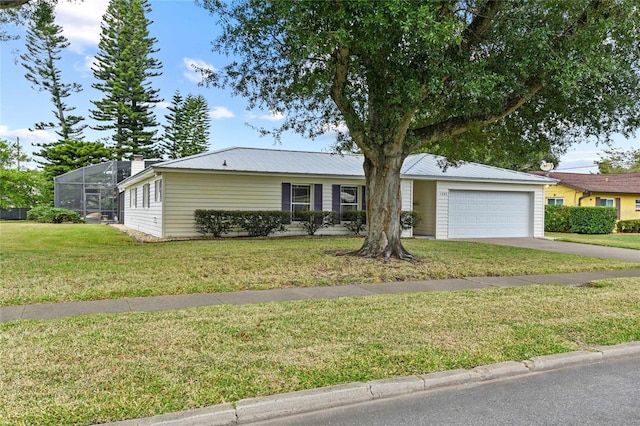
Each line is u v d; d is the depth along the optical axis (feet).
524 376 13.21
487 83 25.80
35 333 15.25
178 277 26.12
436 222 60.54
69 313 18.39
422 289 24.88
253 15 29.73
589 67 25.90
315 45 23.54
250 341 14.74
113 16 126.11
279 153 64.75
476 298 21.99
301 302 20.74
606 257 41.65
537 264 34.86
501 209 65.26
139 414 9.85
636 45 30.60
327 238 52.60
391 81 28.40
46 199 108.88
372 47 24.25
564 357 14.15
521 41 26.55
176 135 142.41
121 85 126.31
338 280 26.81
